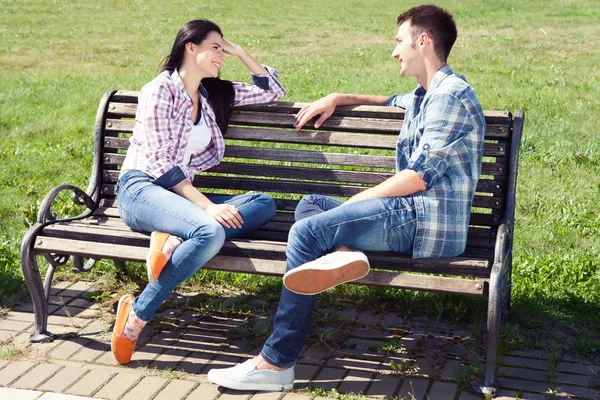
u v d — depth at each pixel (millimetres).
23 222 5594
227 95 4148
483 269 3424
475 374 3576
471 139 3516
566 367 3697
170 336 4020
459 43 16562
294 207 4191
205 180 4289
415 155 3484
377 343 3941
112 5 24438
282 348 3461
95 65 13453
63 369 3646
